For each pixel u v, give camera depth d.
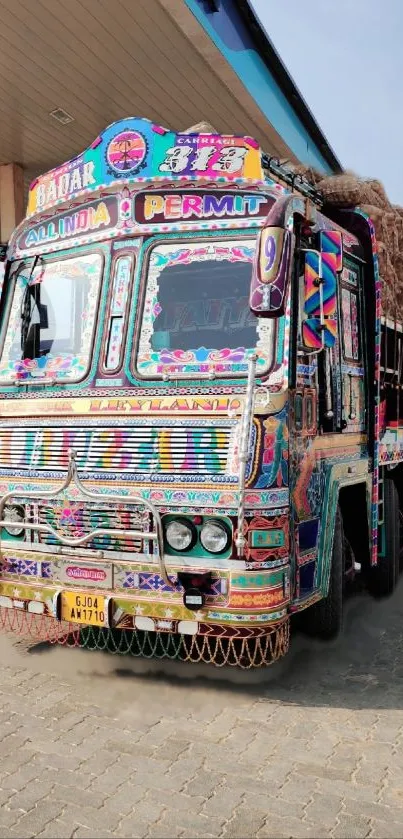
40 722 4.07
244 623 3.92
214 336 4.43
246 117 9.24
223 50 7.75
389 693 4.54
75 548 4.32
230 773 3.52
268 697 4.46
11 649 5.25
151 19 7.09
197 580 3.95
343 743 3.84
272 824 3.10
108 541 4.22
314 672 4.90
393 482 6.82
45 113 8.82
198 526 4.02
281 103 9.70
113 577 4.21
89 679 4.71
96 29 7.20
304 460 4.48
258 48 8.68
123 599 4.17
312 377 4.65
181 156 4.62
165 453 4.14
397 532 6.92
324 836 3.02
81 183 4.93
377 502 6.07
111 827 3.08
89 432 4.40
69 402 4.57
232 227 4.53
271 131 9.63
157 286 4.63
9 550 4.58
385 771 3.55
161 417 4.23
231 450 4.02
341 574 5.32
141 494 4.12
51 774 3.50
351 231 6.02
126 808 3.22
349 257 5.65
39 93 8.39
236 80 8.29
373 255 5.94
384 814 3.18
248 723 4.08
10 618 5.52
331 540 4.84
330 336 4.36
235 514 3.93
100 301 4.75
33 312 5.09
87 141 9.66
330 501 4.82
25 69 7.89
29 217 5.25
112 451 4.27
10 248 5.38
